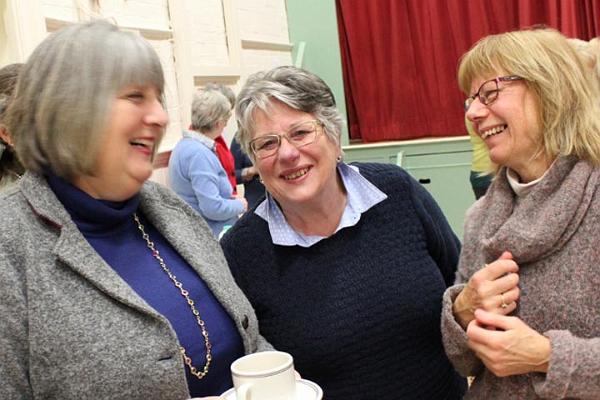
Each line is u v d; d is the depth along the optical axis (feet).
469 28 16.40
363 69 17.30
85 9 9.64
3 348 2.81
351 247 4.40
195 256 3.66
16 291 2.88
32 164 3.12
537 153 3.47
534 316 3.43
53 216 3.06
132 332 3.04
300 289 4.35
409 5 16.75
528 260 3.45
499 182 3.70
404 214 4.53
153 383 3.02
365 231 4.44
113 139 3.05
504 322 3.34
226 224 10.69
